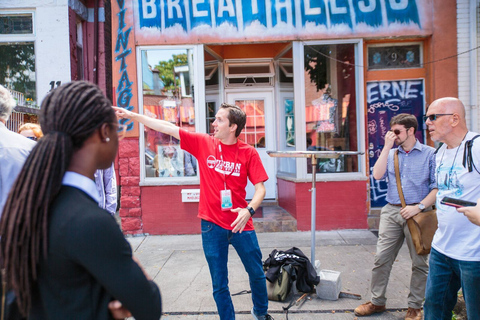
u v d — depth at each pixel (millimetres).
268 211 6641
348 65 6094
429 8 5953
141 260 4910
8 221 1043
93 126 1119
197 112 6102
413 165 3188
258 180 2906
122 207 6020
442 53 5969
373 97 6273
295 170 6160
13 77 7051
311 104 6109
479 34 5977
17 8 6973
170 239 5789
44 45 7023
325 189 5961
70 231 1014
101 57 8273
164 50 6059
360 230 5945
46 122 1117
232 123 2857
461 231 2250
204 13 5973
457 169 2271
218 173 2885
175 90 6109
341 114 6125
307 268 3682
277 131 7246
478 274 2160
